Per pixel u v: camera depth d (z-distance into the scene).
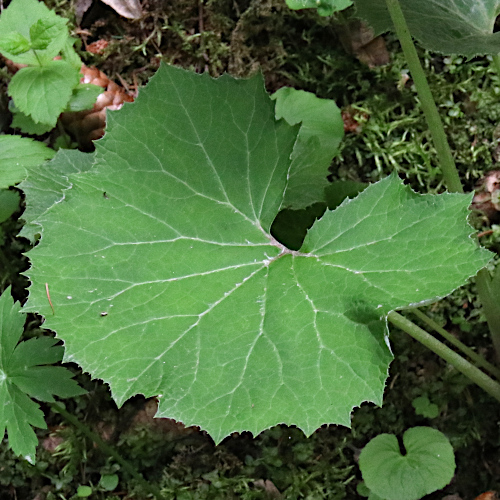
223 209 0.86
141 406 0.97
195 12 0.98
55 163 0.91
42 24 0.92
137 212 0.85
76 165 0.91
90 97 0.94
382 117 0.98
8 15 0.94
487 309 0.92
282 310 0.83
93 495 0.96
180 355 0.82
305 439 0.96
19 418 0.87
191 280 0.84
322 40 0.98
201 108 0.86
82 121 0.96
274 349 0.82
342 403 0.81
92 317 0.83
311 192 0.92
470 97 0.97
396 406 0.97
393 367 0.97
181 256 0.85
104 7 0.98
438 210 0.83
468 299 0.96
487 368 0.92
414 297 0.81
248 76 0.98
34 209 0.90
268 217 0.86
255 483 0.96
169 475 0.96
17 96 0.93
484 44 0.90
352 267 0.83
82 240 0.84
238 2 0.97
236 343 0.83
